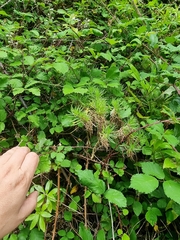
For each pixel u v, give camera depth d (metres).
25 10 0.69
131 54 0.56
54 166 0.39
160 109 0.46
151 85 0.47
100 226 0.39
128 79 0.53
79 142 0.44
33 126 0.43
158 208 0.39
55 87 0.48
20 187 0.26
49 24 0.65
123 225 0.40
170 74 0.45
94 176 0.36
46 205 0.36
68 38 0.61
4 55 0.43
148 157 0.41
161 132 0.37
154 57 0.58
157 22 0.67
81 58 0.54
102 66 0.51
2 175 0.25
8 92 0.47
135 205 0.39
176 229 0.39
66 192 0.40
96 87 0.46
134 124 0.39
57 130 0.43
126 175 0.42
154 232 0.41
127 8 0.69
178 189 0.32
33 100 0.48
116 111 0.39
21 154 0.28
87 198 0.40
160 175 0.35
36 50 0.53
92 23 0.63
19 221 0.26
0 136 0.45
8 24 0.58
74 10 0.70
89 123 0.39
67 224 0.39
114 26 0.64
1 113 0.42
